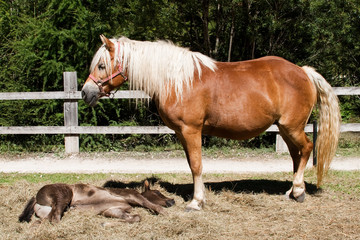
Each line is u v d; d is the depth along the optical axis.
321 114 4.20
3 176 5.62
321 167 4.20
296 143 4.12
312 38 8.39
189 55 3.91
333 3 7.74
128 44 3.95
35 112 7.65
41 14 8.20
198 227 3.48
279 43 8.50
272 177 5.43
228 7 7.34
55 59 7.78
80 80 7.61
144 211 3.92
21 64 7.79
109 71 3.87
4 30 8.64
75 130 7.14
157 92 3.89
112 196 3.80
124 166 6.35
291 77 3.96
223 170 6.00
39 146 7.75
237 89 3.86
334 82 9.43
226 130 3.98
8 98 7.10
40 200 3.62
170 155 7.13
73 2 7.72
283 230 3.42
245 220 3.69
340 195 4.44
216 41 8.41
